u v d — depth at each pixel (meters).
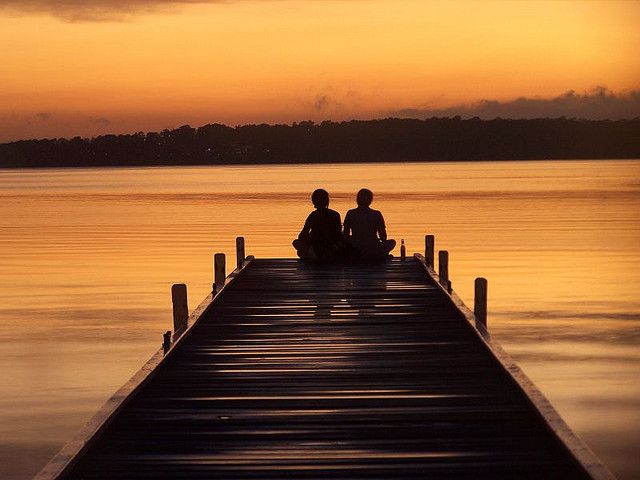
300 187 116.19
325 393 9.09
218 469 7.08
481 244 36.41
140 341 17.47
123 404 8.43
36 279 27.20
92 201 81.94
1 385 13.98
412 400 8.83
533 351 16.00
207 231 44.47
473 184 111.50
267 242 37.66
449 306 13.68
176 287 12.27
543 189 92.62
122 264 30.97
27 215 60.66
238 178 183.25
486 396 8.92
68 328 18.92
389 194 83.56
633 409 12.32
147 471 7.03
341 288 15.38
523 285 24.64
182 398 8.94
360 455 7.37
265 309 13.62
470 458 7.29
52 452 10.80
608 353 15.80
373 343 11.33
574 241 37.53
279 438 7.79
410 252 32.53
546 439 7.70
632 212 55.25
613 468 10.09
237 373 9.90
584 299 22.09
